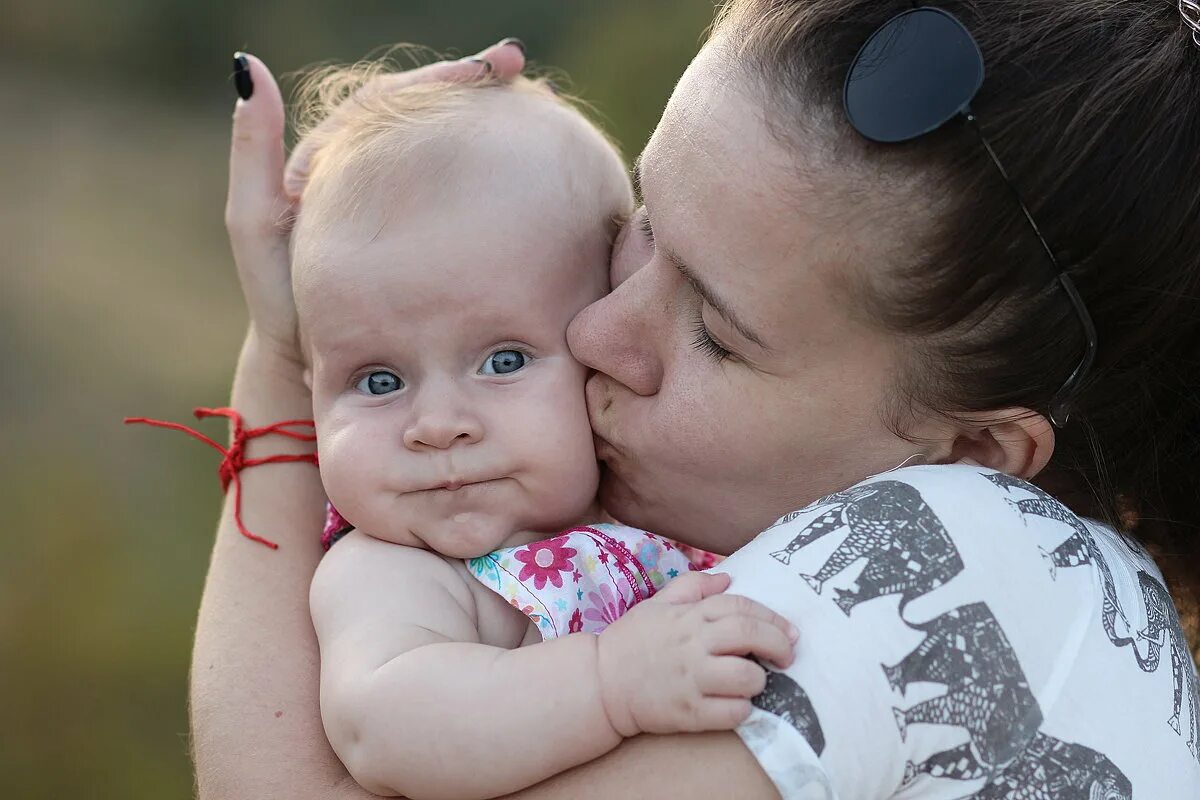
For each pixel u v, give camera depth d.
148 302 10.80
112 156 13.73
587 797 1.74
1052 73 1.81
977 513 1.80
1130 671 1.82
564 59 9.75
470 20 13.37
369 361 2.31
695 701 1.67
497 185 2.34
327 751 2.08
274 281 2.59
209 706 2.19
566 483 2.28
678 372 2.06
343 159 2.41
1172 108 1.85
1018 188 1.80
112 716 6.47
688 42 8.10
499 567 2.24
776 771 1.62
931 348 1.89
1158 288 1.91
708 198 1.92
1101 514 2.19
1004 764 1.68
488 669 1.88
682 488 2.16
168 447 8.59
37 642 6.81
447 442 2.23
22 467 8.12
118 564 7.39
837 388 1.94
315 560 2.45
